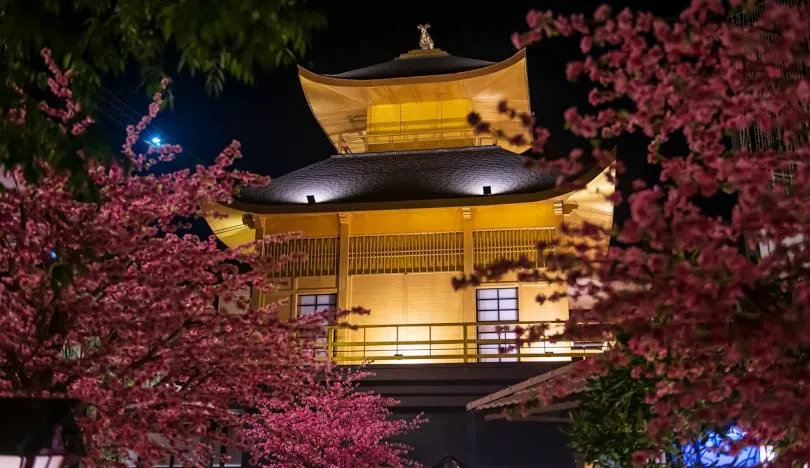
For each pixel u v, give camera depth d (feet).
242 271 72.90
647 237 16.02
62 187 28.02
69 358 33.30
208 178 32.48
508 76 80.07
